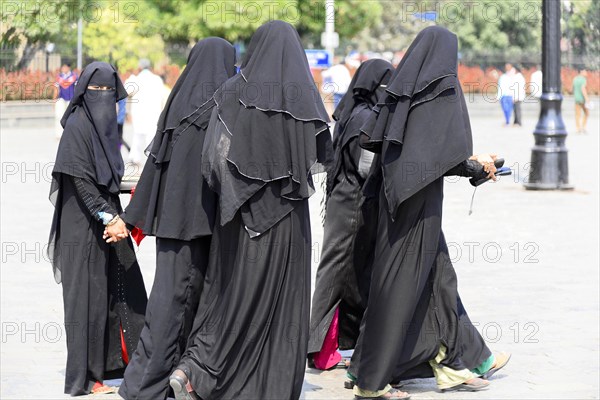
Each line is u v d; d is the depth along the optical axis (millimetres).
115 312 14656
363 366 13867
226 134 12688
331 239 15789
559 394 14586
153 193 13609
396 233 13750
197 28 69750
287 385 12859
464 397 14469
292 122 12609
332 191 15914
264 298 12805
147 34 71062
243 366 12867
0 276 22672
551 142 37188
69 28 71312
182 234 13227
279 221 12773
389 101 13828
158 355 13172
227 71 13648
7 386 14945
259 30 12914
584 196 35625
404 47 103062
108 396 14266
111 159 14148
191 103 13359
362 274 15805
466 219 30578
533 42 93500
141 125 45438
